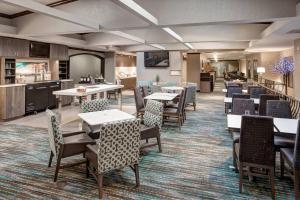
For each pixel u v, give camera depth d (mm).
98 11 5398
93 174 3119
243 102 4434
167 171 3533
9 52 7039
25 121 6691
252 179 3232
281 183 3156
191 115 7754
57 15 4160
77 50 11258
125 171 3512
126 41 8453
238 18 4363
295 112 5297
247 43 9625
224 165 3748
